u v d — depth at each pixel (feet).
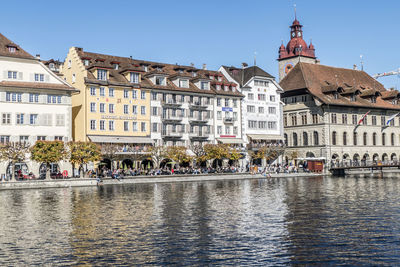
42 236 100.01
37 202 156.56
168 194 180.55
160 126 303.07
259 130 353.10
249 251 86.12
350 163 349.41
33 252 86.84
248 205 145.28
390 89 438.81
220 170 301.22
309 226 107.96
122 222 115.75
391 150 408.05
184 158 280.31
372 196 168.35
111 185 229.86
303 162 373.81
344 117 378.12
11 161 224.74
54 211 135.03
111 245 91.35
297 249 87.04
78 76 283.79
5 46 254.88
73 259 82.07
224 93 330.95
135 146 281.95
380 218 117.50
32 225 112.78
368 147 391.24
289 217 120.88
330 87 376.07
